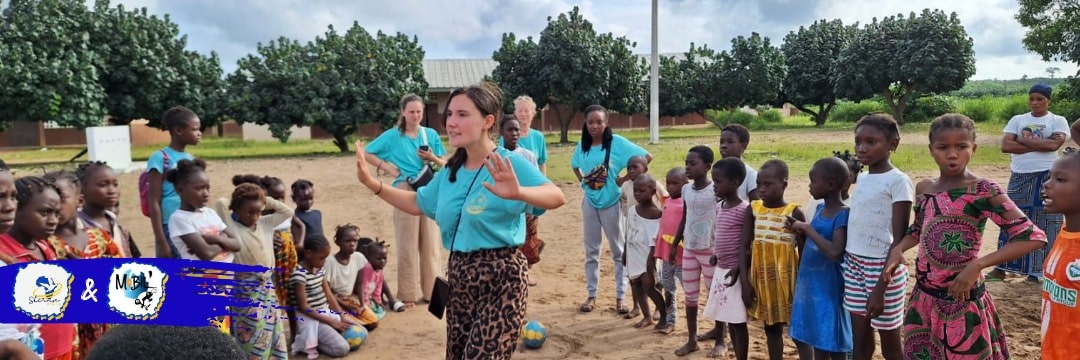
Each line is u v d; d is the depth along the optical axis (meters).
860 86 38.53
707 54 38.16
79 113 21.33
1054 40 23.02
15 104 20.72
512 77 30.00
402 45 26.66
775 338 4.66
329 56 24.92
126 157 19.02
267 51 24.98
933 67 35.78
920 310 3.89
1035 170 6.88
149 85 22.84
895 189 3.94
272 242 5.23
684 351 5.38
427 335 6.03
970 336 3.72
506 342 3.53
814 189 4.29
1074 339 3.23
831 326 4.21
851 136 29.56
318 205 13.36
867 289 4.03
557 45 28.78
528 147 7.25
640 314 6.45
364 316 6.08
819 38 41.22
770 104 44.28
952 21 36.06
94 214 4.34
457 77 41.44
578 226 11.02
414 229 6.75
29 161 23.50
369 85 25.80
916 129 32.78
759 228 4.58
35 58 20.52
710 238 5.16
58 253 3.55
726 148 5.44
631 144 6.41
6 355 2.68
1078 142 5.69
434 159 6.35
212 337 1.46
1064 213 3.29
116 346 1.39
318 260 5.58
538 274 8.09
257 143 33.12
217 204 5.16
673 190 5.65
